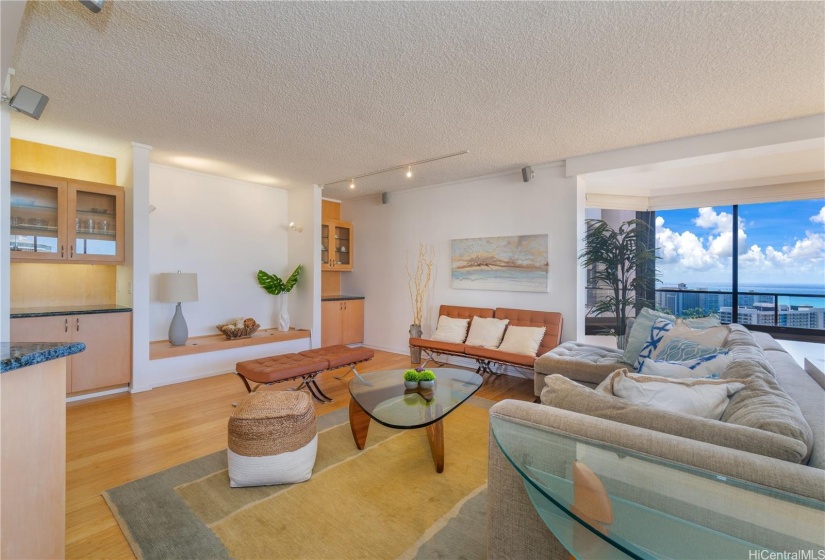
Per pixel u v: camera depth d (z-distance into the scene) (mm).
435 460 2264
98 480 2125
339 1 1637
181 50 2025
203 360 4168
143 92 2512
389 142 3463
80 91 2498
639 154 3557
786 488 872
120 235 3684
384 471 2271
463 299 4941
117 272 3930
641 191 5184
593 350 3529
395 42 1941
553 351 3396
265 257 5289
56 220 3385
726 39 1891
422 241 5355
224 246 4836
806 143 2922
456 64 2145
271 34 1881
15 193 3219
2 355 1186
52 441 1339
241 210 5012
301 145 3564
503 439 1155
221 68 2207
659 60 2086
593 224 4449
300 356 3609
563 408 1385
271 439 2062
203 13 1722
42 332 3150
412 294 5473
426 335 5324
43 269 3594
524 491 1185
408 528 1755
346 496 2006
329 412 3240
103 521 1774
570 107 2701
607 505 867
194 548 1608
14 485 1190
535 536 1169
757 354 1954
